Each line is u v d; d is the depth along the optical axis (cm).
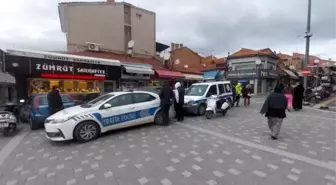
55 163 536
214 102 1088
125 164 512
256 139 692
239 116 1130
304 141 659
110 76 1566
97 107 759
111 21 2319
